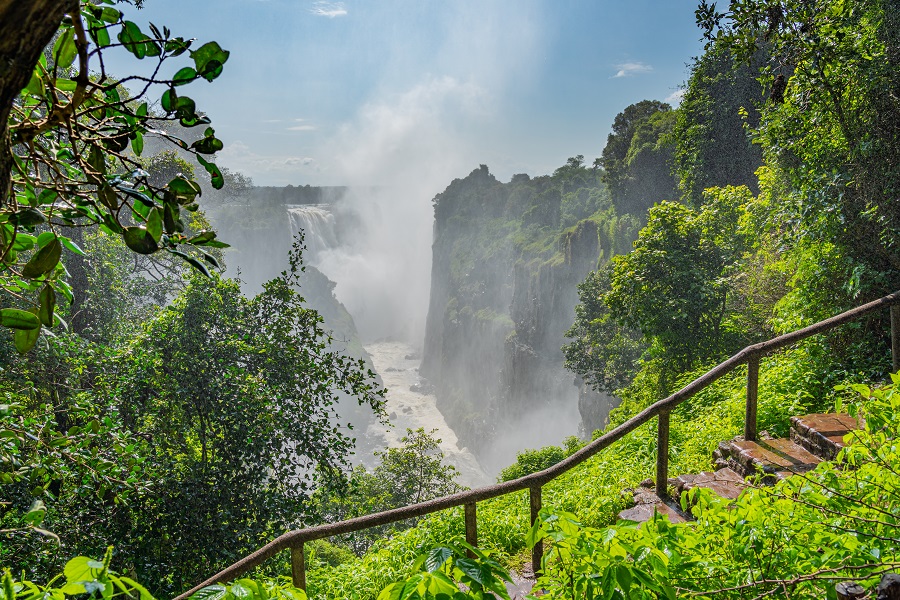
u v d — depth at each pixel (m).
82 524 13.11
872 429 4.69
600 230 74.25
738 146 31.64
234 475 15.17
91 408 13.62
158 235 2.07
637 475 8.91
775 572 3.66
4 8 1.40
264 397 15.33
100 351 15.25
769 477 6.86
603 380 41.59
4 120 1.57
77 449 7.37
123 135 2.12
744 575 3.65
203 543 13.95
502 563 7.38
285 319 16.38
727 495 6.88
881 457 4.43
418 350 173.00
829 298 9.74
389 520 5.11
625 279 18.91
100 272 19.56
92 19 2.19
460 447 109.62
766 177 12.90
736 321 17.62
